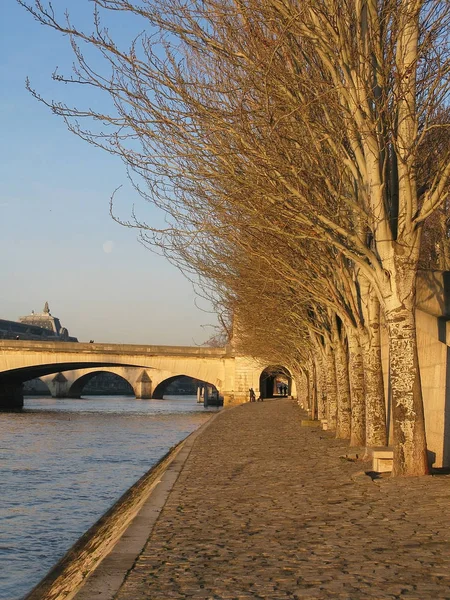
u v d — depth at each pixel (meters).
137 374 174.00
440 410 20.69
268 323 39.91
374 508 12.70
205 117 15.63
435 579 7.99
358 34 14.84
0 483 34.03
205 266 27.69
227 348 110.19
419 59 14.87
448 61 15.08
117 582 8.09
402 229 15.91
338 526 11.25
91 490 32.06
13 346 109.25
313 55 16.52
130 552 9.67
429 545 9.69
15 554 20.36
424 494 13.88
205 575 8.41
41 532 23.33
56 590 11.38
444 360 20.36
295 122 15.78
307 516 12.29
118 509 20.11
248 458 23.28
